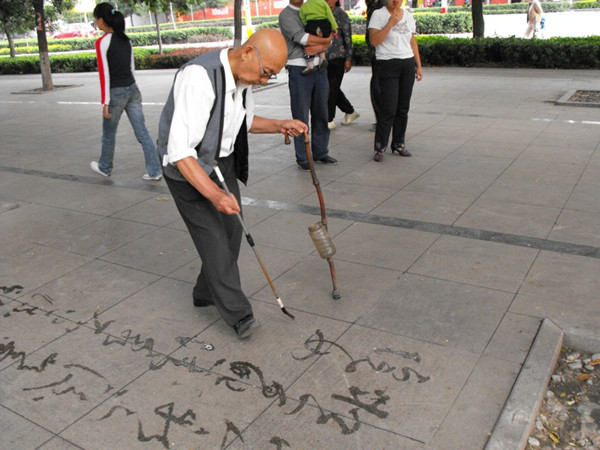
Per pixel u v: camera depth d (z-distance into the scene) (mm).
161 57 18047
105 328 3354
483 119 7879
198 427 2551
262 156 6711
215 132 2709
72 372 2977
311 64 5656
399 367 2846
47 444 2498
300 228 4559
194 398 2734
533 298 3371
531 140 6703
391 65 5805
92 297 3707
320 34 5508
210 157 2773
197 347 3123
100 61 5613
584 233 4184
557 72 11750
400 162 6156
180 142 2609
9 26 21484
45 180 6324
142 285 3826
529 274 3648
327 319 3283
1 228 4953
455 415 2518
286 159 6543
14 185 6207
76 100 12555
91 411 2688
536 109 8297
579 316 3160
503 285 3533
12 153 7707
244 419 2580
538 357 2814
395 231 4402
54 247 4504
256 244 4305
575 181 5266
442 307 3332
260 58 2637
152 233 4668
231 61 2693
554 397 2703
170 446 2453
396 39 5734
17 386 2893
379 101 6000
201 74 2605
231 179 3090
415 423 2486
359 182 5578
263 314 3369
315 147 6125
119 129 8797
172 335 3246
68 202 5539
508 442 2332
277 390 2748
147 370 2957
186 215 2943
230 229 3174
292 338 3135
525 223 4414
